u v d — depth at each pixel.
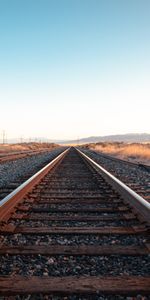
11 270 3.35
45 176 12.04
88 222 5.38
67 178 11.73
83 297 2.80
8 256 3.76
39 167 16.70
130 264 3.53
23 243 4.21
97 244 4.20
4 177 12.30
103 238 4.47
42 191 8.58
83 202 7.00
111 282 3.00
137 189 9.27
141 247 3.98
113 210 6.13
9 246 4.02
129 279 3.06
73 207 6.57
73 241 4.33
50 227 4.89
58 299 2.76
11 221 5.38
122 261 3.62
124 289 2.85
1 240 4.30
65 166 17.34
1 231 4.59
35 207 6.54
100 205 6.77
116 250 3.87
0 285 2.93
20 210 6.11
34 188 8.82
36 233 4.61
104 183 9.94
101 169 12.67
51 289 2.86
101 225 5.18
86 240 4.38
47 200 7.26
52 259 3.65
